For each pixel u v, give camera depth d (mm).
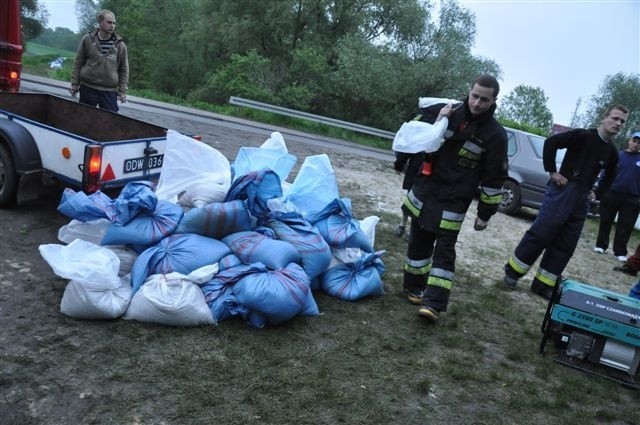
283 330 3910
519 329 4801
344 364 3629
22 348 3223
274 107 19984
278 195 4621
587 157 5469
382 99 25109
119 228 4070
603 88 38938
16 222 5148
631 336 4020
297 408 3068
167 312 3617
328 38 29859
